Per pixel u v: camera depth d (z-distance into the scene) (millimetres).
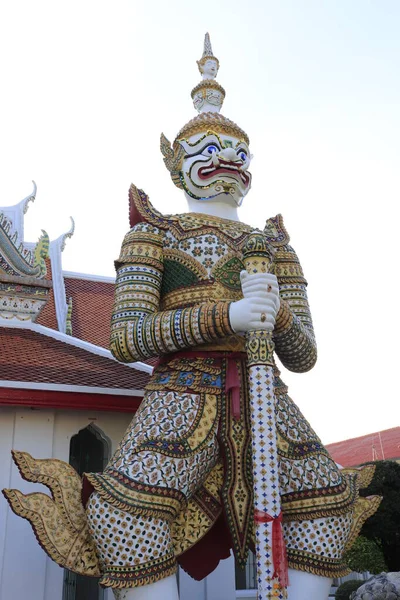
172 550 4918
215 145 6594
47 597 7309
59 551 5012
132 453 5016
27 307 10078
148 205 6273
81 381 8078
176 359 5637
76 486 5359
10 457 7676
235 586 8992
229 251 5977
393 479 11398
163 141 7191
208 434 5250
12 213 14234
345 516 5359
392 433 27500
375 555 11266
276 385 5801
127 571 4625
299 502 5211
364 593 8367
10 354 8688
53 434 7961
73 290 15977
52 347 9430
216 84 7328
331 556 5141
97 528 4738
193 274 5859
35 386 7582
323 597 5047
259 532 4668
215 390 5398
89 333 13930
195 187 6629
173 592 4762
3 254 10125
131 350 5488
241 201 6910
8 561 7242
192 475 5090
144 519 4746
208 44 7691
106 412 8242
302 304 6387
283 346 5727
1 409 7816
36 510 5113
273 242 6562
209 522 5359
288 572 5066
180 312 5352
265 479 4750
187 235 6035
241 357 5605
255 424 4883
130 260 5902
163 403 5359
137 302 5707
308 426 5785
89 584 8859
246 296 5152
